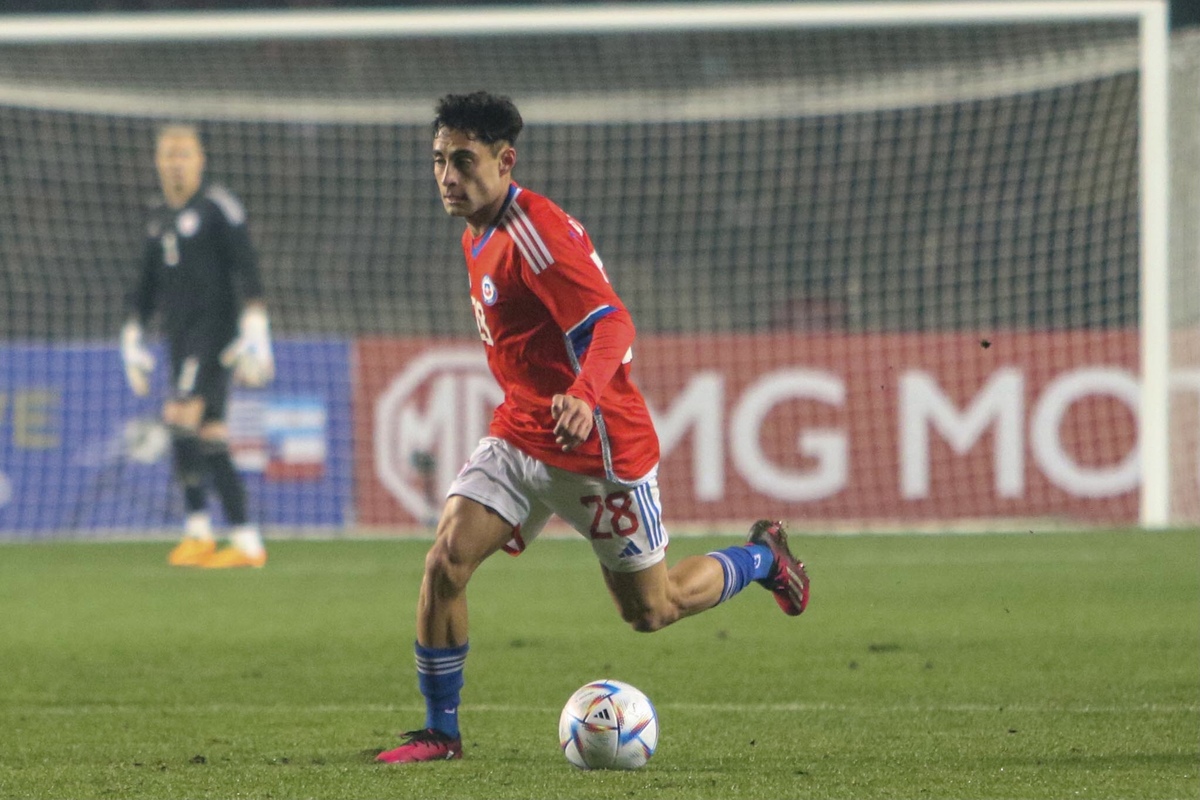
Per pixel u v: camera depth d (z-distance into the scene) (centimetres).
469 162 1589
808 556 4388
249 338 4181
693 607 1762
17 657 2627
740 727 1903
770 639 2781
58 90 6238
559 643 2750
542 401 1634
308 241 6638
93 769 1636
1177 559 4169
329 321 6606
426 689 1688
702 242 6725
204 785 1538
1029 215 5997
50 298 6262
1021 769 1599
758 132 6544
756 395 5219
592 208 6725
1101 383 5134
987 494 5162
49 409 5231
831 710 2034
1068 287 6009
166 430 5238
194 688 2292
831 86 6156
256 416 5234
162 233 4178
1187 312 5328
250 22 5138
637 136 6700
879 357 5188
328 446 5250
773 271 6519
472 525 1628
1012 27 6744
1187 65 5416
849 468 5191
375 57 7556
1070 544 4631
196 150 4150
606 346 1538
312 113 6450
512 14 5116
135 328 4288
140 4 8062
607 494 1638
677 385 5241
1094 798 1446
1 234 6228
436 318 6675
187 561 4341
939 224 6253
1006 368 5156
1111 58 5700
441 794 1476
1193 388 5288
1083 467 5144
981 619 3022
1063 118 5997
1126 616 3036
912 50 7231
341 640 2836
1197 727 1875
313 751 1752
